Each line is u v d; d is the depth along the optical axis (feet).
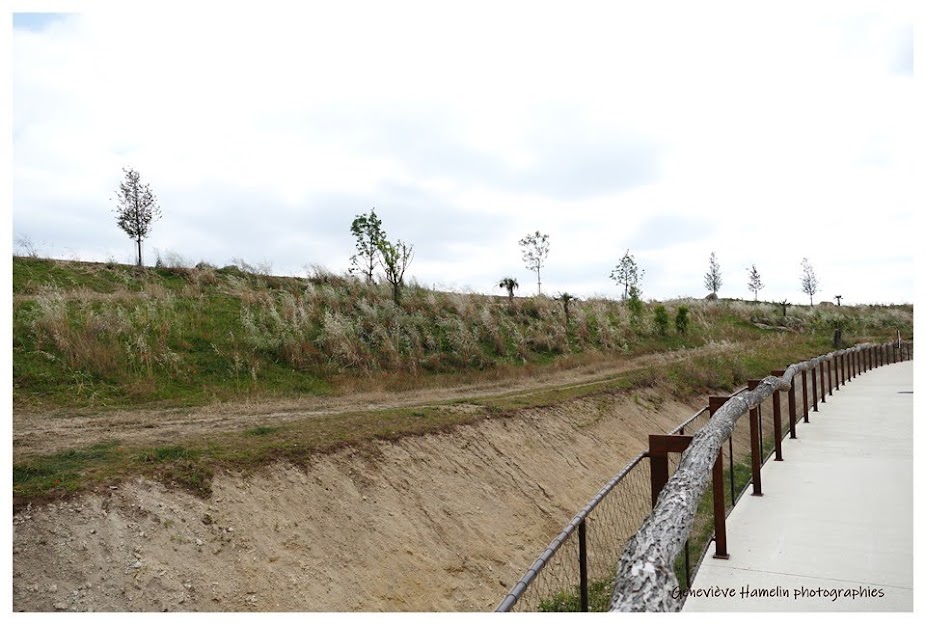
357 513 24.62
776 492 23.91
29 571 17.26
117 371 36.32
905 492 23.03
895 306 168.55
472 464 31.68
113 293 52.03
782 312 131.54
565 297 85.15
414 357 54.03
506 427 37.01
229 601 18.99
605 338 78.69
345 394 42.42
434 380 50.85
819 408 44.73
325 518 23.59
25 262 56.24
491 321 68.33
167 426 28.53
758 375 68.03
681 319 96.48
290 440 27.02
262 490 23.17
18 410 29.78
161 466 22.30
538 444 37.14
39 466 21.22
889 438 32.65
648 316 98.07
